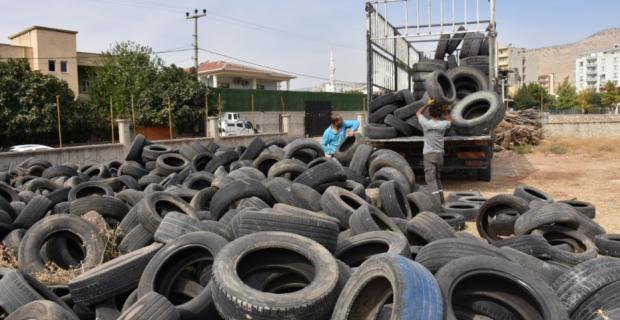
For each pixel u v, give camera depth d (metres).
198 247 4.36
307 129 45.75
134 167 11.84
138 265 4.50
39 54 44.66
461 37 13.83
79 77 48.50
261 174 8.47
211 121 25.12
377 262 3.18
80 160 17.73
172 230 4.94
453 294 3.49
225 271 3.63
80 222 5.69
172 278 4.34
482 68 13.52
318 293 3.43
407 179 9.34
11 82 32.91
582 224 6.33
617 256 5.82
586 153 20.78
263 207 6.06
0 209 6.82
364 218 5.46
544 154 21.06
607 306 3.56
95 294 4.25
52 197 8.45
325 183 7.46
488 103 11.45
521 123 26.00
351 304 3.23
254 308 3.29
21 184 10.93
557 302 3.32
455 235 5.33
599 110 64.94
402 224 6.20
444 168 12.03
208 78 67.38
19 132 33.16
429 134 9.85
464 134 11.37
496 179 13.73
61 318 3.48
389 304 3.46
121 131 20.02
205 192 7.58
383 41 14.84
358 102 55.47
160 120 38.44
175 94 39.00
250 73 67.94
